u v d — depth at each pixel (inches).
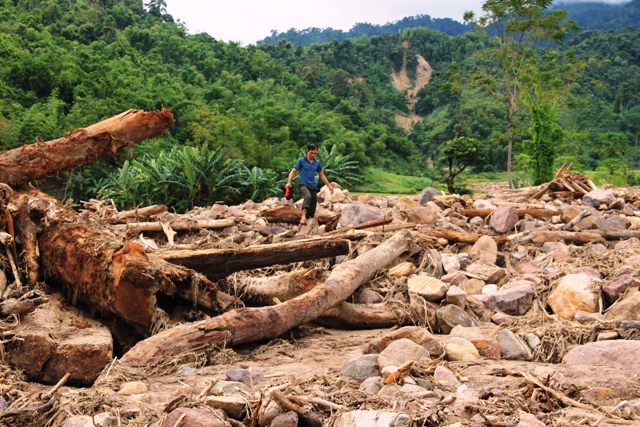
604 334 214.8
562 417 136.8
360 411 136.1
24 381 193.9
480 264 337.7
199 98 3336.6
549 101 1381.6
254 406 145.0
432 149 4315.9
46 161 370.6
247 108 3358.8
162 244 400.5
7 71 2623.0
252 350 226.1
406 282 302.0
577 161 1849.2
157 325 231.0
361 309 273.3
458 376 168.4
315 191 432.5
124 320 236.7
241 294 287.7
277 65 5152.6
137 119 395.9
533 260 371.9
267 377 181.2
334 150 1439.5
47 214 267.9
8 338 201.6
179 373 191.0
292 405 139.4
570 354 191.0
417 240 346.9
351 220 436.5
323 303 249.4
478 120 4109.3
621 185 1525.6
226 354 210.5
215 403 144.4
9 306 213.6
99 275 236.5
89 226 261.4
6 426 138.0
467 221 465.4
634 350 179.9
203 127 2438.5
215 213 489.7
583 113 4005.9
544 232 399.9
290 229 434.6
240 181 1309.1
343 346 235.5
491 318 266.7
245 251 291.0
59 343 203.8
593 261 354.0
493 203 518.0
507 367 180.9
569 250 374.9
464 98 5374.0
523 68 1453.0
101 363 203.8
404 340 184.7
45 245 263.3
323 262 345.4
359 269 285.1
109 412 144.1
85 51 3235.7
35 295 242.5
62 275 256.4
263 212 446.9
